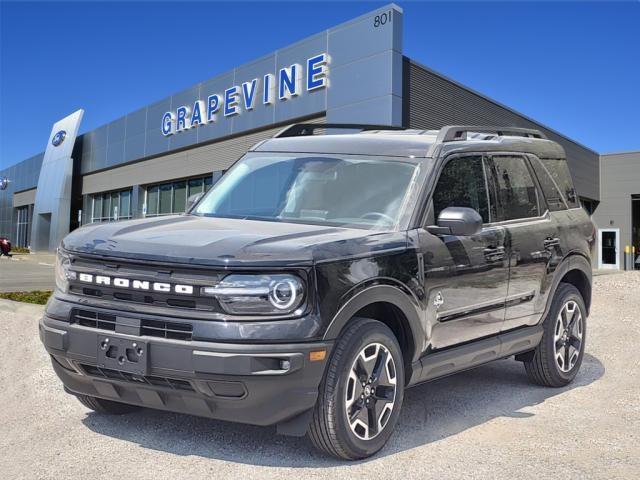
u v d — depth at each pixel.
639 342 7.80
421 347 4.12
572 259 5.77
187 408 3.54
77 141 40.94
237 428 4.31
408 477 3.53
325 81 18.64
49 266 26.30
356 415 3.70
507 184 5.23
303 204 4.51
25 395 5.23
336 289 3.53
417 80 17.72
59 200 40.22
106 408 4.47
